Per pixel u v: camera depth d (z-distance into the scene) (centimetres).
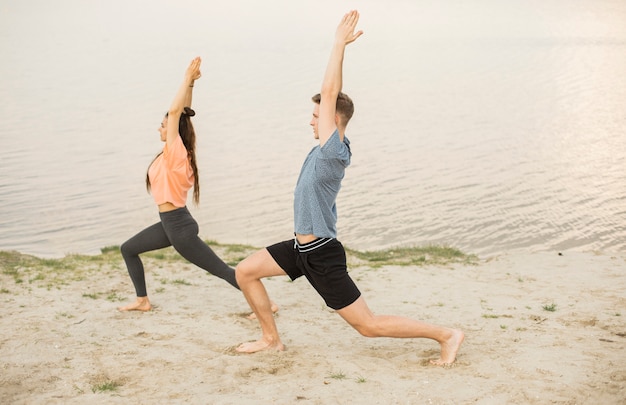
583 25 14362
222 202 2952
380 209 2884
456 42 10788
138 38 10806
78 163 3616
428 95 6412
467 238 2492
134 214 2702
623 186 3272
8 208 2736
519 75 7681
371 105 5878
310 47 9350
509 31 12962
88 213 2700
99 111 5284
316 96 446
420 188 3250
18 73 7306
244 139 4347
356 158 3931
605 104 5903
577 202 2991
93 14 15450
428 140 4475
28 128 4581
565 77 7475
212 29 12269
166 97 5956
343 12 15975
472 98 6269
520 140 4500
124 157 3794
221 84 6619
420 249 1045
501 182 3384
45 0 19050
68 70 7562
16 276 736
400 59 8925
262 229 2569
